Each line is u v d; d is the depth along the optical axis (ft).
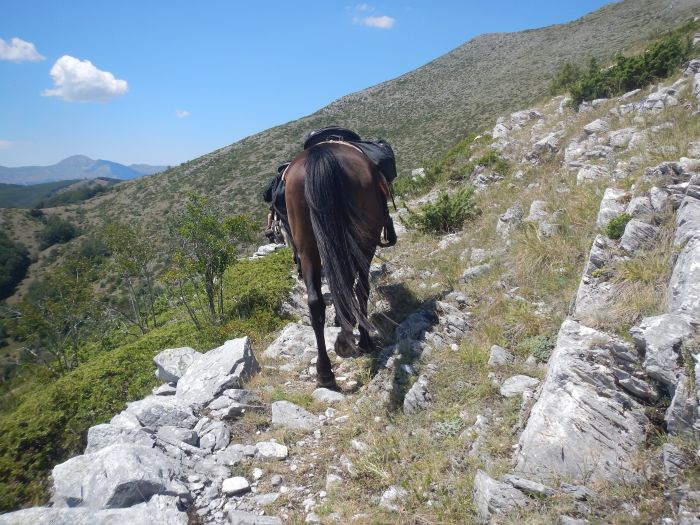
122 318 44.06
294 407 14.35
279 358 18.84
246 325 23.35
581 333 12.55
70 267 41.75
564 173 29.12
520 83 238.48
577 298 14.61
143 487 10.58
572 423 10.16
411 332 17.02
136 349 24.12
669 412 9.60
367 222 14.82
